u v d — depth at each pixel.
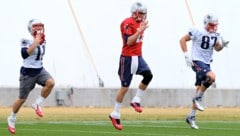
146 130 53.94
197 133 51.50
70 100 87.75
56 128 55.12
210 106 91.88
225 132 52.69
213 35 56.62
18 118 67.44
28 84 49.47
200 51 56.72
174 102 91.25
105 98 88.81
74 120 65.94
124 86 49.03
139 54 49.09
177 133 51.31
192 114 56.06
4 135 48.50
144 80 49.41
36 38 48.22
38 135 48.66
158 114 76.88
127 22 48.53
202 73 56.06
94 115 73.25
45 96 50.75
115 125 49.28
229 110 86.06
